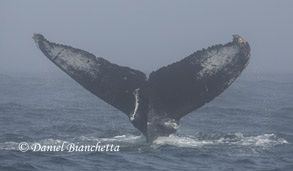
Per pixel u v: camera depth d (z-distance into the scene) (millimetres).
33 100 117250
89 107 102125
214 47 59312
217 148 61000
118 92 59656
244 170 53719
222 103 115500
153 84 59594
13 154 57969
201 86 58844
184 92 59156
